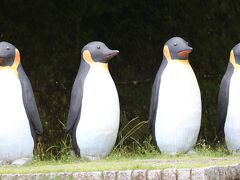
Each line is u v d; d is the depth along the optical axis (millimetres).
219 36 18703
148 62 18703
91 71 12258
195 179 8719
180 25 18812
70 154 12547
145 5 18719
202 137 17234
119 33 18750
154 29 18812
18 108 11695
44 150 16578
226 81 12680
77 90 12211
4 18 18188
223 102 12672
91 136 12086
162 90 12328
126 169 9164
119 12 18625
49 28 18375
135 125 17078
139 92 18156
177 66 12391
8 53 11820
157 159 11133
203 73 18406
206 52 18625
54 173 9219
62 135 17266
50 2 18281
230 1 18812
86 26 18531
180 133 12297
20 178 9344
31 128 11820
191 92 12305
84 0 18344
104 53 12289
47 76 18078
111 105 12141
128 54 18734
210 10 18812
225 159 10797
